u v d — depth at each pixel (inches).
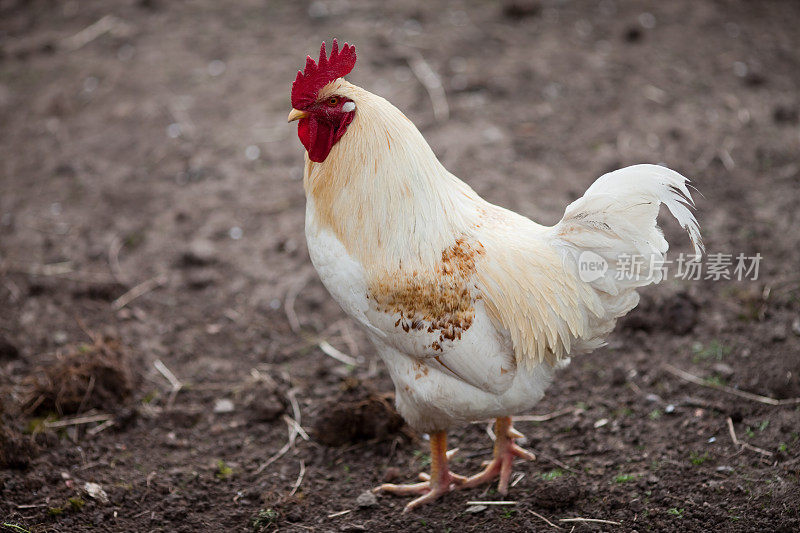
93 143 347.3
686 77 371.2
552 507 179.8
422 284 159.2
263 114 358.3
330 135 163.2
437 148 325.7
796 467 183.5
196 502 189.2
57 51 417.7
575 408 216.4
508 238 165.9
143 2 456.1
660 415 209.6
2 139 351.9
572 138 333.7
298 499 189.6
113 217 305.3
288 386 231.8
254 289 271.7
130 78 389.7
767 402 209.2
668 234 278.7
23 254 285.4
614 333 242.4
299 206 308.5
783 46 394.6
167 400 225.3
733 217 285.3
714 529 169.5
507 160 319.9
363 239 162.2
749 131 332.8
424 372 167.9
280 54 398.3
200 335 252.2
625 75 373.7
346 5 441.7
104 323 254.4
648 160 315.9
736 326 237.3
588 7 435.2
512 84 366.9
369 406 208.8
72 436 209.0
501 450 190.4
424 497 185.8
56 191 319.9
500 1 442.9
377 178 160.2
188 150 339.9
